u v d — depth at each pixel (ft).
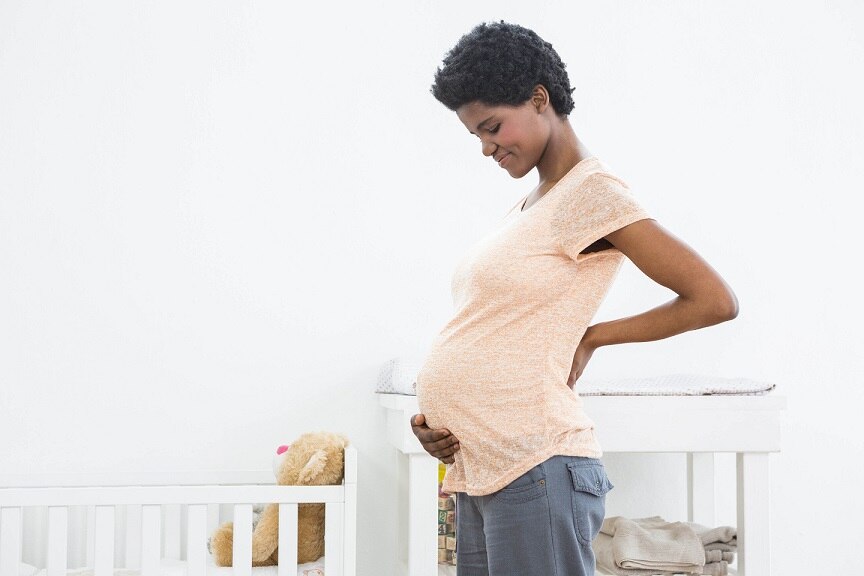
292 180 7.22
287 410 7.10
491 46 3.76
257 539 5.72
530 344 3.65
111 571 5.25
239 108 7.18
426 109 7.44
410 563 5.50
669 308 3.58
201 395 7.00
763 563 5.69
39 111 6.91
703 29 7.85
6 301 6.79
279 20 7.29
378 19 7.42
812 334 7.75
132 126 7.04
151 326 6.96
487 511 3.66
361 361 7.22
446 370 3.78
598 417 5.61
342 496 5.48
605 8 7.72
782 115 7.88
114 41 7.05
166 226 7.03
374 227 7.30
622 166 7.64
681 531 5.96
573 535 3.51
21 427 6.77
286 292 7.15
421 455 5.56
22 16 6.93
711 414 5.66
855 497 7.73
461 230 7.43
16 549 5.17
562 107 3.89
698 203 7.72
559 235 3.66
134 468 6.89
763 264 7.75
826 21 8.01
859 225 7.90
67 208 6.91
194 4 7.18
